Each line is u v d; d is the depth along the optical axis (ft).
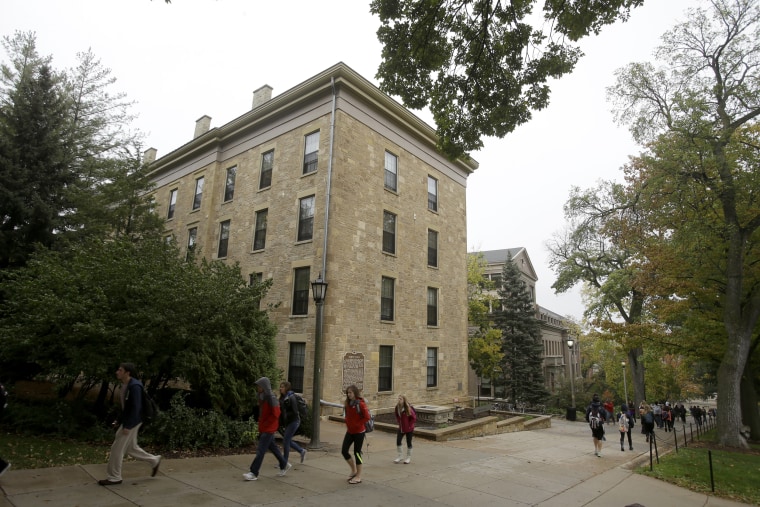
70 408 33.24
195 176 87.40
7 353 35.60
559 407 129.29
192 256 43.86
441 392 77.46
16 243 47.78
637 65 62.54
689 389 170.50
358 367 61.16
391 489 25.12
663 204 57.52
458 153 37.52
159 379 37.01
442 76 34.14
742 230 57.52
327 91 66.64
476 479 29.58
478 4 30.25
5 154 49.34
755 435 67.62
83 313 31.71
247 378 36.96
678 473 36.83
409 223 75.61
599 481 32.14
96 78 76.07
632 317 102.27
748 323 57.06
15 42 70.23
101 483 21.26
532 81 33.42
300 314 61.93
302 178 66.69
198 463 27.55
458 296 86.43
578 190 88.58
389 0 30.63
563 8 28.84
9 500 18.12
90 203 58.90
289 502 21.11
